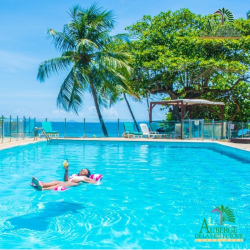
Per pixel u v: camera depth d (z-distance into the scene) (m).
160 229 4.30
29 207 5.29
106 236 4.04
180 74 25.45
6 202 5.58
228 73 25.41
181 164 10.75
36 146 16.48
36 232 4.16
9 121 16.98
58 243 3.79
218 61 22.55
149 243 3.82
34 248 3.64
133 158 12.30
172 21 26.25
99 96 24.08
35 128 18.08
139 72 24.67
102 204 5.54
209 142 17.14
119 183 7.44
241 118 28.50
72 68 21.59
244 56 24.59
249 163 11.05
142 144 18.11
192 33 25.17
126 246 3.72
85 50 22.09
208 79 25.81
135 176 8.41
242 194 6.41
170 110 26.97
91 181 7.38
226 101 28.53
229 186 7.20
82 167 9.86
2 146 13.63
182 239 3.96
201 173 8.98
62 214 4.93
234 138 17.20
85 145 17.73
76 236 4.02
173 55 23.47
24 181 7.49
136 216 4.88
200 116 29.48
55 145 17.61
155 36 25.16
